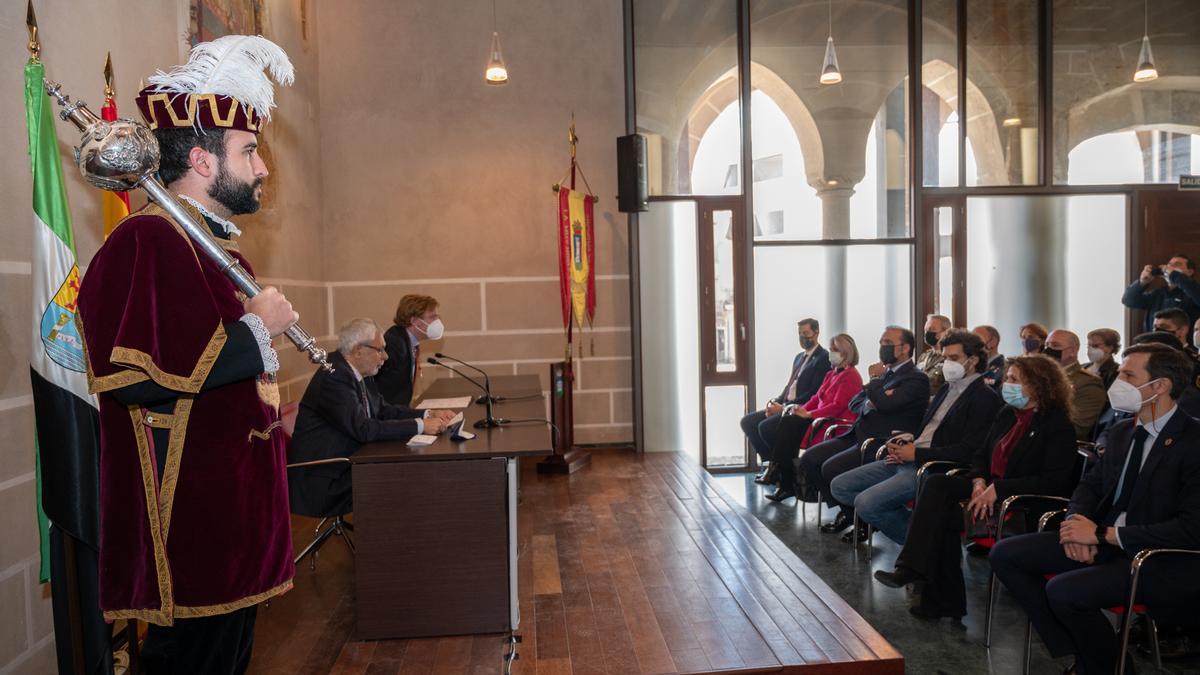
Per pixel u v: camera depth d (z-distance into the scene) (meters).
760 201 6.89
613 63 6.75
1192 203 7.03
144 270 1.33
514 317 6.75
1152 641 3.07
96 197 3.18
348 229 6.61
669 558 3.92
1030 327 5.23
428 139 6.66
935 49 6.89
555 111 6.72
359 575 2.98
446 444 3.12
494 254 6.71
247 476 1.47
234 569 1.43
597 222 6.79
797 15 6.82
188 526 1.40
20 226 2.71
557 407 5.96
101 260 1.36
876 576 3.75
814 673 2.75
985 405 4.05
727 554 3.97
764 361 6.94
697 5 6.77
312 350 1.57
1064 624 2.82
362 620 2.99
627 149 6.38
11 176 2.67
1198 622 2.71
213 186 1.52
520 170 6.72
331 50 6.59
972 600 3.88
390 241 6.64
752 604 3.31
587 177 6.77
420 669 2.75
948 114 6.92
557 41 6.72
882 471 4.48
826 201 6.91
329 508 3.50
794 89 6.86
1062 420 3.52
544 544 4.17
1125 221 7.04
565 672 2.71
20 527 2.71
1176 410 2.80
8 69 2.65
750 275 6.84
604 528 4.46
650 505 4.96
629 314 6.86
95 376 1.30
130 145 1.33
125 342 1.28
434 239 6.68
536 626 3.10
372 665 2.78
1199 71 7.00
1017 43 6.92
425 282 6.68
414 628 2.99
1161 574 2.68
